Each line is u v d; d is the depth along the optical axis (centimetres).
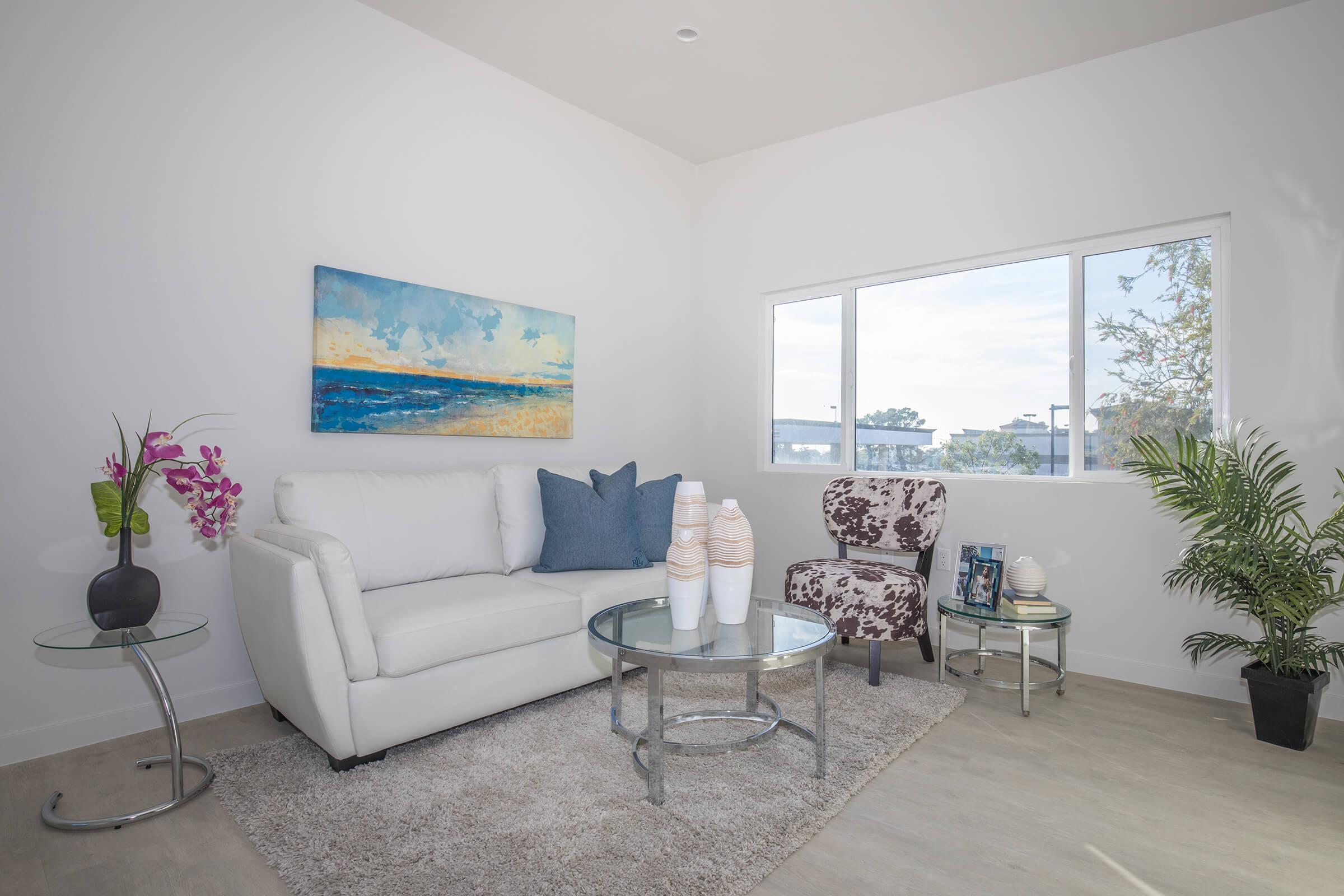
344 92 297
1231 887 163
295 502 248
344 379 294
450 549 282
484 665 238
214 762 217
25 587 225
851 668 321
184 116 255
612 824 183
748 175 447
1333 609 271
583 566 303
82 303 234
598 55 339
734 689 287
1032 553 339
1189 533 300
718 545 224
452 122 335
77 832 182
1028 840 181
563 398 381
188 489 216
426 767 214
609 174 412
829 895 158
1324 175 274
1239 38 292
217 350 263
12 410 222
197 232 258
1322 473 273
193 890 159
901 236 383
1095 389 332
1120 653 315
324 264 292
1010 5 289
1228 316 298
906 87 358
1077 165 330
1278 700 242
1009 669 328
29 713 226
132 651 245
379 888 156
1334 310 272
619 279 420
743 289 449
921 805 198
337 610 204
